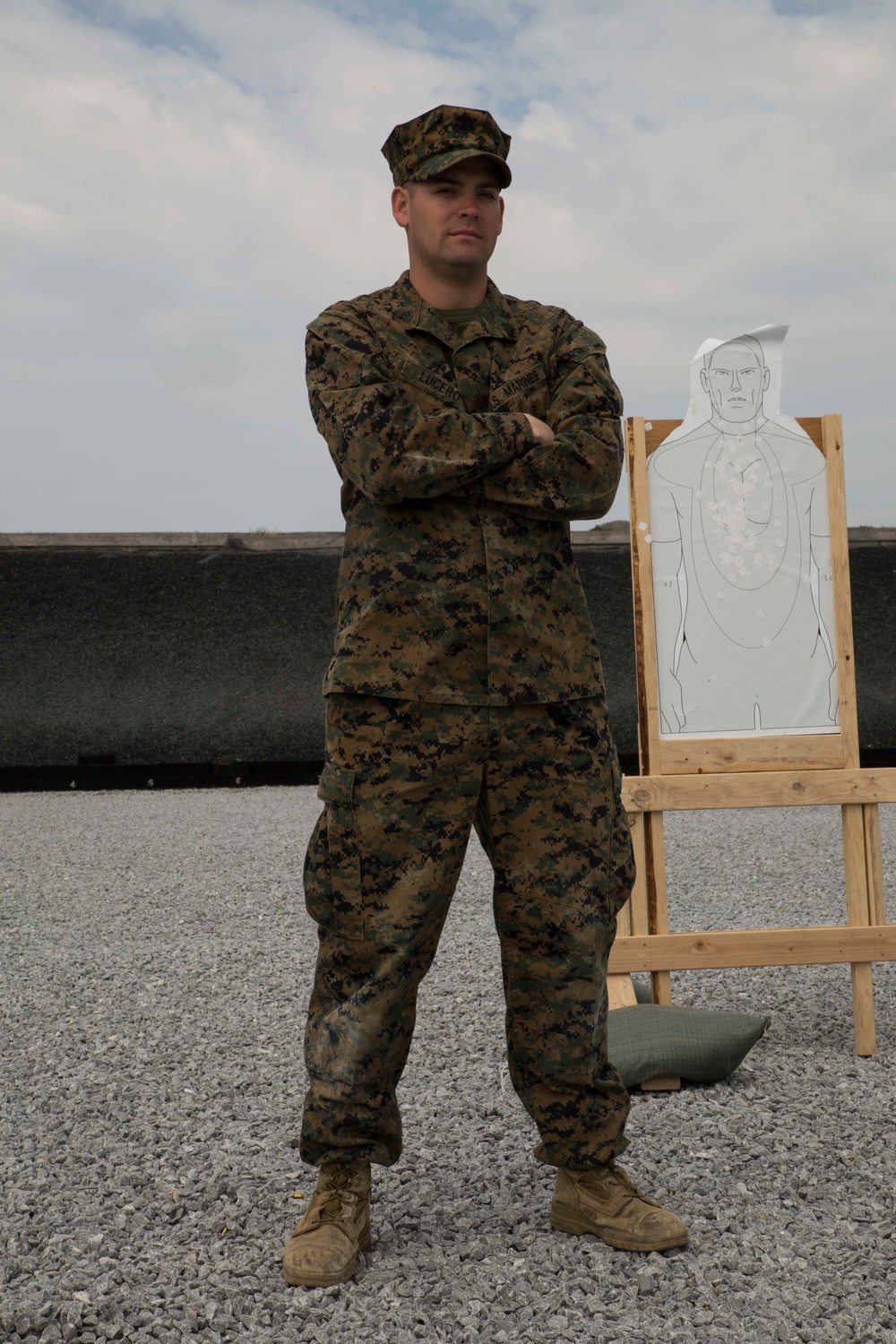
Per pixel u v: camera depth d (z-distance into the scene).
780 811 8.71
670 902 5.48
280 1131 2.79
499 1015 3.72
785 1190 2.36
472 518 2.03
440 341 2.10
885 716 11.25
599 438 2.08
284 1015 3.80
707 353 3.62
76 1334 1.90
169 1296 2.00
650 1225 2.09
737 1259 2.07
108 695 11.94
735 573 3.59
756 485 3.61
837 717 3.55
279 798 10.25
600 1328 1.87
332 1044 2.03
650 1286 1.98
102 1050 3.45
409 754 1.99
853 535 12.05
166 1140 2.74
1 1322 1.92
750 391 3.62
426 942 2.04
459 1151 2.62
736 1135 2.67
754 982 4.14
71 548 12.80
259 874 6.40
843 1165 2.48
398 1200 2.36
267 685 12.08
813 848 7.02
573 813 2.07
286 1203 2.36
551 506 2.03
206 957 4.59
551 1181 2.43
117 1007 3.93
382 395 1.99
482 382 2.12
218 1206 2.36
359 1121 2.04
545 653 2.06
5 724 11.66
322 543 12.89
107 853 7.21
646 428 3.61
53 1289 2.02
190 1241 2.21
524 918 2.07
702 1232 2.18
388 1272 2.04
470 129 2.04
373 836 2.00
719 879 6.03
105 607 12.52
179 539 12.82
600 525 13.13
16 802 10.32
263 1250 2.16
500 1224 2.23
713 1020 3.12
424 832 2.01
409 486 1.94
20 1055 3.43
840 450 3.62
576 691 2.08
